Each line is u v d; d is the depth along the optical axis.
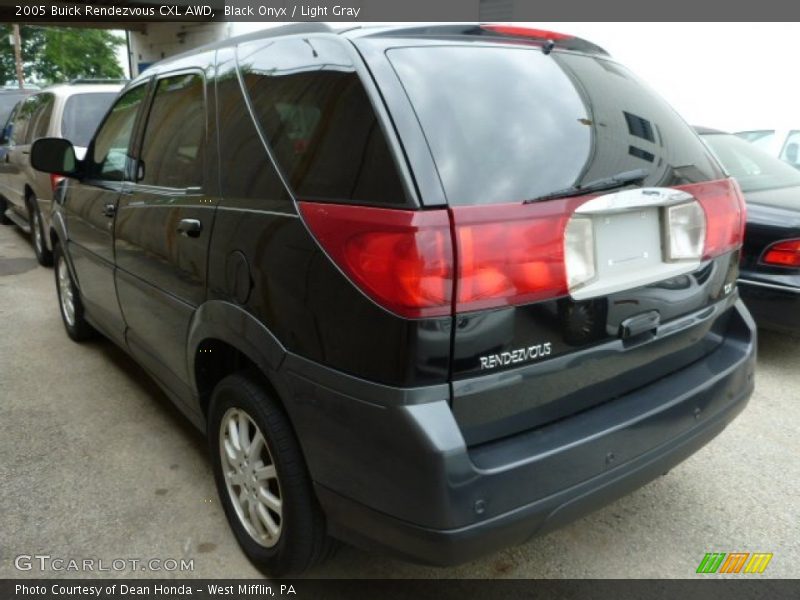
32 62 41.78
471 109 1.89
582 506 1.94
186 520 2.70
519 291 1.77
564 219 1.83
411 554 1.81
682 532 2.64
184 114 2.82
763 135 9.14
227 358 2.64
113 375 4.12
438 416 1.70
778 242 3.90
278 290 2.02
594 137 2.05
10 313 5.35
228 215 2.29
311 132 2.04
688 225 2.19
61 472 3.03
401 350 1.69
